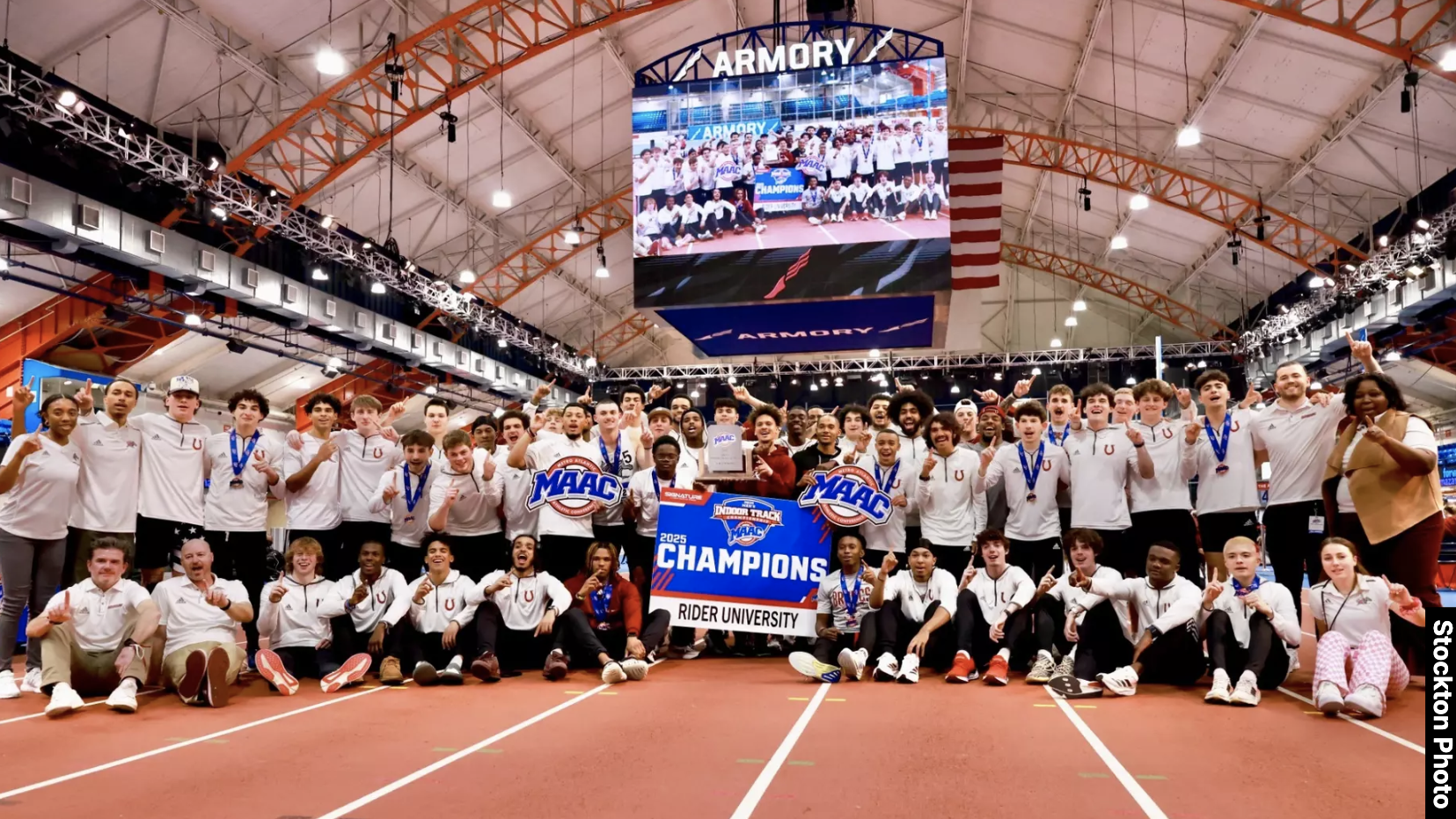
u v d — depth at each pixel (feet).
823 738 15.25
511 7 56.44
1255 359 98.12
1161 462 23.36
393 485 24.14
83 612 19.97
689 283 42.55
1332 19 52.80
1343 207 72.02
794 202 42.11
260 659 20.24
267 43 53.01
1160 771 13.10
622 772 13.24
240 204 55.42
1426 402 85.61
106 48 47.09
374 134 60.18
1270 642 18.56
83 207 48.83
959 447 25.55
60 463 21.43
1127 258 100.63
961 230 58.13
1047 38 66.64
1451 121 56.65
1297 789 12.17
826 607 23.43
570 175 79.56
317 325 69.77
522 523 25.17
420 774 13.26
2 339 57.36
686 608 23.75
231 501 23.84
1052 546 23.84
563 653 21.71
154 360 70.23
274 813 11.57
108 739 15.98
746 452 26.03
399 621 22.18
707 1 66.08
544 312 107.14
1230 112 64.90
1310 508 21.75
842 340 48.44
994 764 13.55
